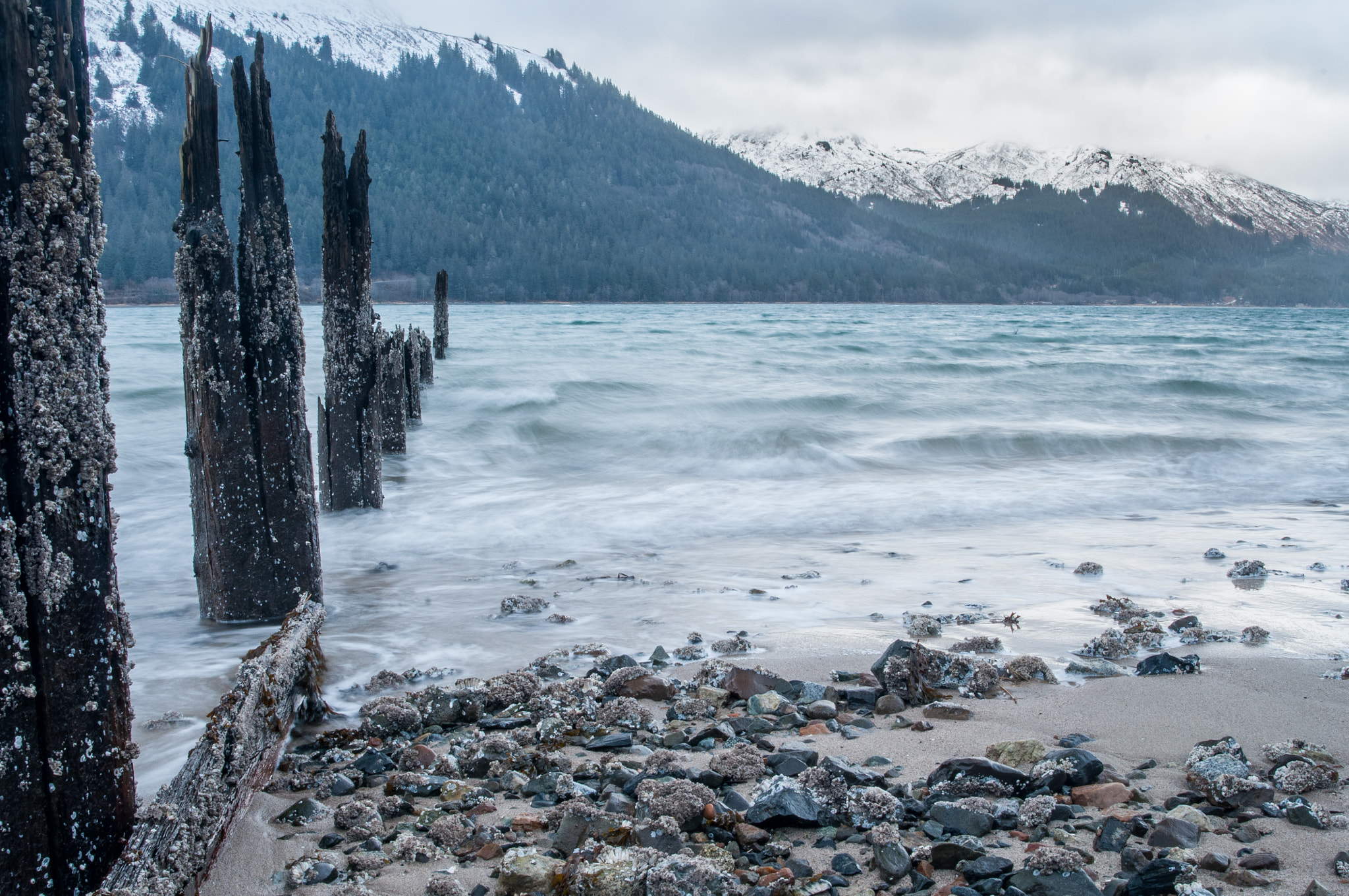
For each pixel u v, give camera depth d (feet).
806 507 33.27
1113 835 9.35
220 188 16.99
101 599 7.64
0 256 6.83
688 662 16.98
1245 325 263.49
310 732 13.74
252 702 11.15
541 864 8.87
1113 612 19.66
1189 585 22.33
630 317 276.00
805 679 15.90
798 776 10.64
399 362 42.86
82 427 7.36
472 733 13.69
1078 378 76.74
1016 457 43.86
